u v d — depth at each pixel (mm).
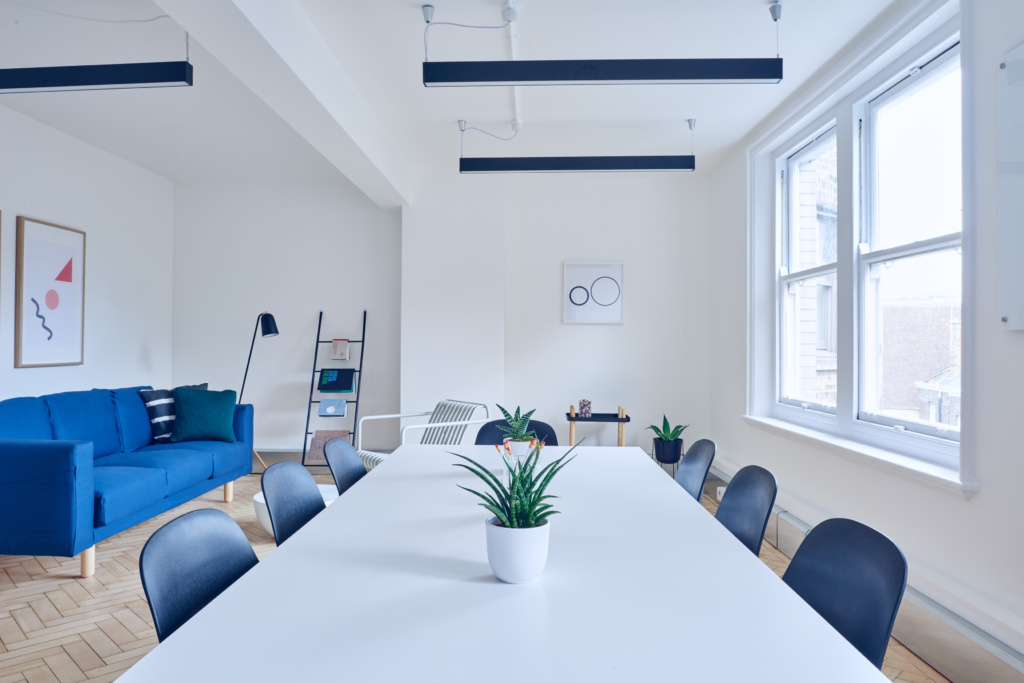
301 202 5734
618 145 4637
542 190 5508
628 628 1042
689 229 5445
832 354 3557
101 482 3203
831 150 3611
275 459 5559
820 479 3395
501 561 1229
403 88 3613
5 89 2686
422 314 5223
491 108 3916
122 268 5074
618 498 1945
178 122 4273
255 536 3619
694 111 3943
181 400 4570
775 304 4242
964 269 2230
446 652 958
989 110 2148
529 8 2742
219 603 1142
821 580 1317
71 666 2203
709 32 2965
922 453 2639
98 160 4809
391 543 1500
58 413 3686
